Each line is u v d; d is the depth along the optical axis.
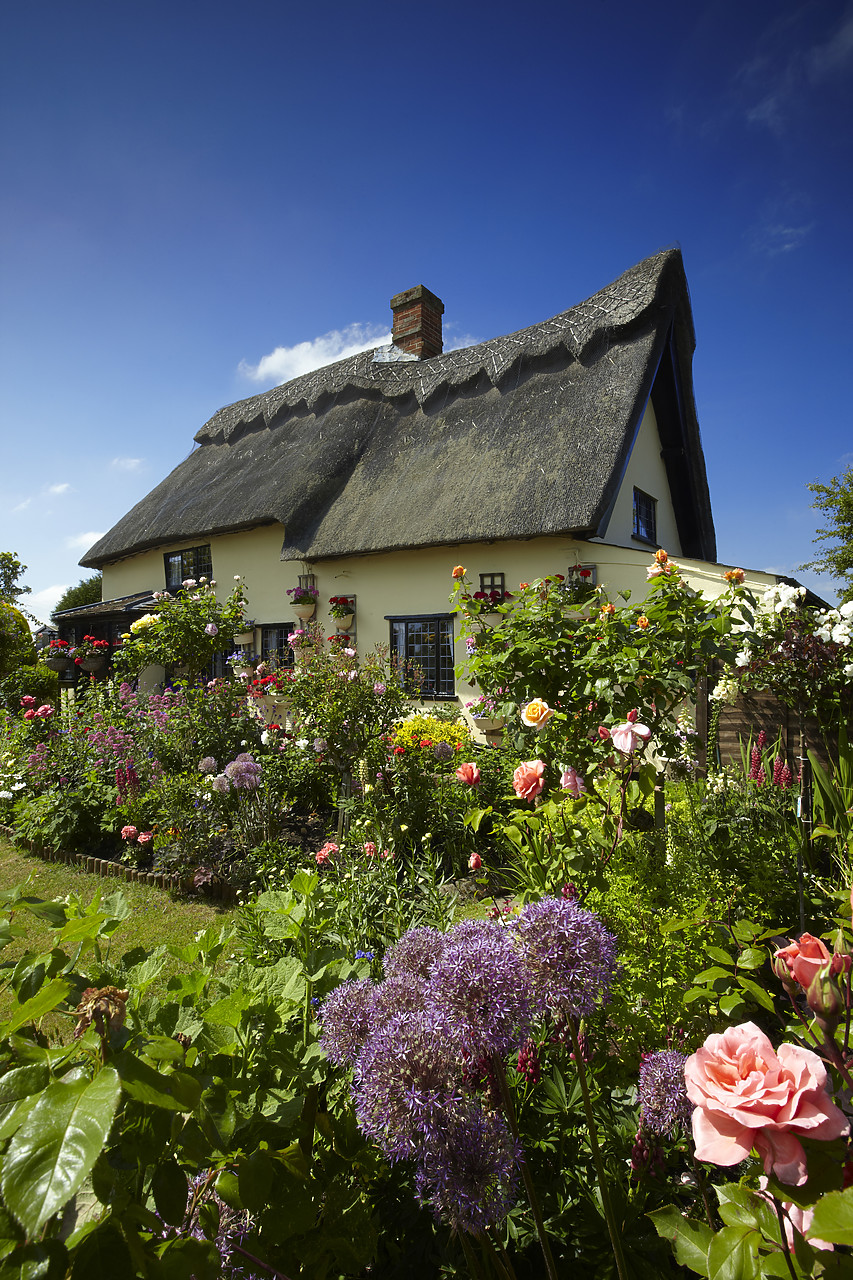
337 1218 1.14
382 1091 0.91
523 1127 1.58
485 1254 1.12
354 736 5.85
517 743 3.68
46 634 14.84
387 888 3.12
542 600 4.07
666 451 11.06
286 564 11.29
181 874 4.64
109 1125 0.60
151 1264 0.71
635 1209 1.38
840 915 2.17
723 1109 0.69
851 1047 0.95
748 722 4.27
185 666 10.02
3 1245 0.62
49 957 1.09
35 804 6.09
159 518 13.75
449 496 8.93
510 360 10.08
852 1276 0.72
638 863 2.32
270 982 1.44
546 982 1.03
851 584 18.05
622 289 9.48
